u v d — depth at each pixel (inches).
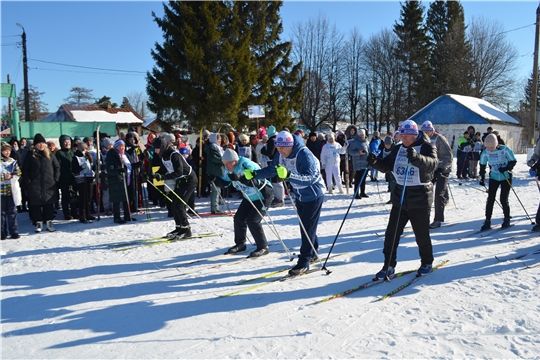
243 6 918.4
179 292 160.6
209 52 839.1
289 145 169.9
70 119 1211.2
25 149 360.5
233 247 214.5
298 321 131.0
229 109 838.5
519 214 289.6
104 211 351.9
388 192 430.3
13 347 120.3
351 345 115.0
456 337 117.3
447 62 1582.2
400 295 149.9
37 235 275.0
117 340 122.6
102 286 170.9
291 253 210.7
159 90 898.7
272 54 970.1
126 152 347.3
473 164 533.3
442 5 1749.5
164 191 324.8
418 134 157.9
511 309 133.3
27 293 165.0
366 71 1601.9
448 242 219.6
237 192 438.3
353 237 241.3
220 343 118.6
